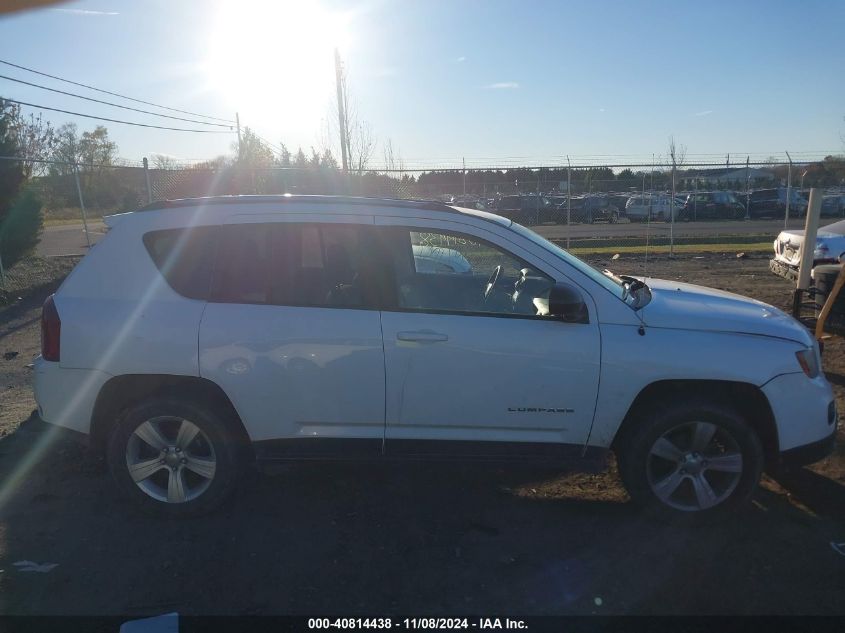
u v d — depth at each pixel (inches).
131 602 128.3
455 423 152.5
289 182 781.9
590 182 1049.5
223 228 158.2
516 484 179.3
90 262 158.9
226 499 159.8
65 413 156.2
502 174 1051.9
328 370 150.3
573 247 791.1
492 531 154.9
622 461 154.8
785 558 143.4
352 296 153.6
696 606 127.3
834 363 282.2
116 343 152.0
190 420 154.4
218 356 150.7
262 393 151.4
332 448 154.9
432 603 128.0
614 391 149.3
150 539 150.9
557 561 142.3
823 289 315.6
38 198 629.3
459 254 173.8
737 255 697.6
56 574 137.3
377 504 167.9
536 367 149.1
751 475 151.8
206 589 132.3
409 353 149.3
